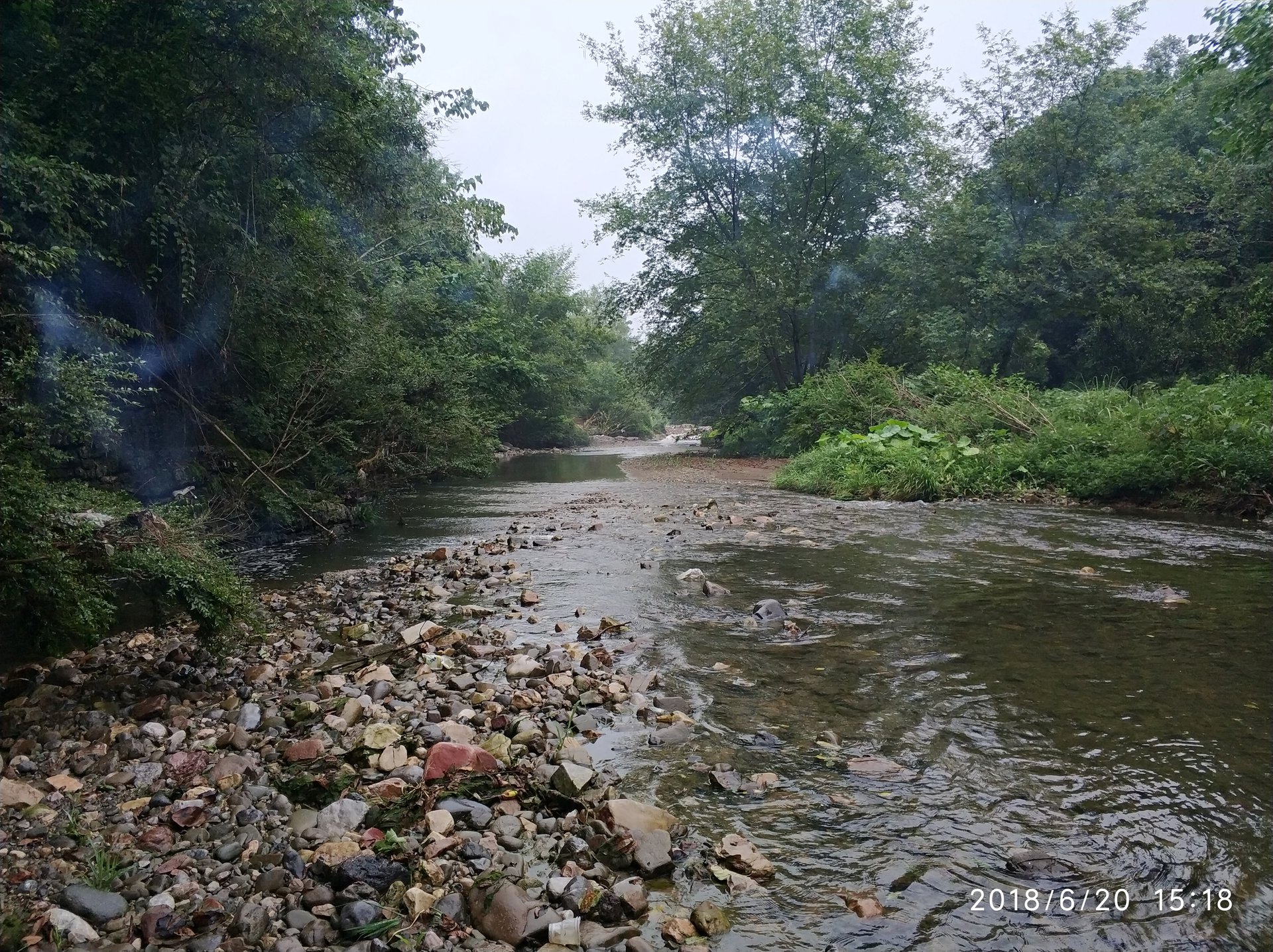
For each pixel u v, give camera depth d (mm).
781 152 24594
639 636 4875
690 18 24500
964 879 2287
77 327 6320
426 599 5992
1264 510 9977
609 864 2400
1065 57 20516
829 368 22656
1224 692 3764
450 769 3057
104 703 3855
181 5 7117
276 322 9008
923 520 9961
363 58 9445
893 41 24141
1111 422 13078
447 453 13031
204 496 8352
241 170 8680
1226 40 11539
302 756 3234
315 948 2035
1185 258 21234
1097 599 5633
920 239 23094
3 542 3557
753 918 2117
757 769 3047
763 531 9109
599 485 15625
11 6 6406
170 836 2602
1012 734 3320
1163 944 1989
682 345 26828
